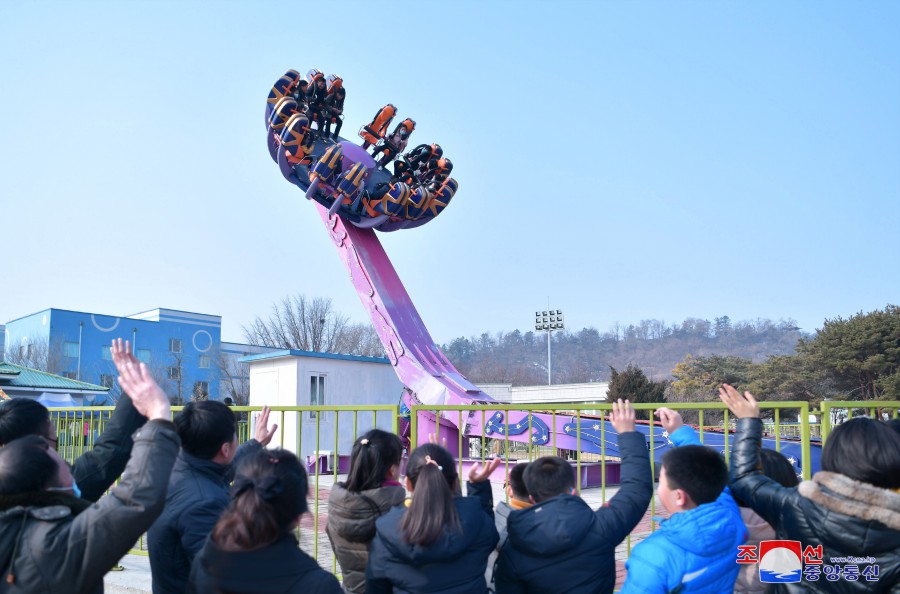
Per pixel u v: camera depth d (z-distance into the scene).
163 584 4.10
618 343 196.50
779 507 3.53
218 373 63.62
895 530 3.04
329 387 23.12
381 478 4.48
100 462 3.98
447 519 3.72
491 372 116.75
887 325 45.31
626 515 4.03
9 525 2.99
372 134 19.14
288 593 2.99
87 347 57.06
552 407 5.68
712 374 63.19
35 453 3.11
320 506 12.86
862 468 3.17
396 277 19.69
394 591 3.83
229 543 2.99
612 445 15.73
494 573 4.23
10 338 62.50
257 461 3.22
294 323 54.28
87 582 2.96
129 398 4.12
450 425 17.62
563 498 3.96
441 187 19.56
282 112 17.44
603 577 3.93
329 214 19.52
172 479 4.11
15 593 2.92
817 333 49.62
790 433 22.64
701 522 3.52
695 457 3.62
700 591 3.48
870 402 4.56
